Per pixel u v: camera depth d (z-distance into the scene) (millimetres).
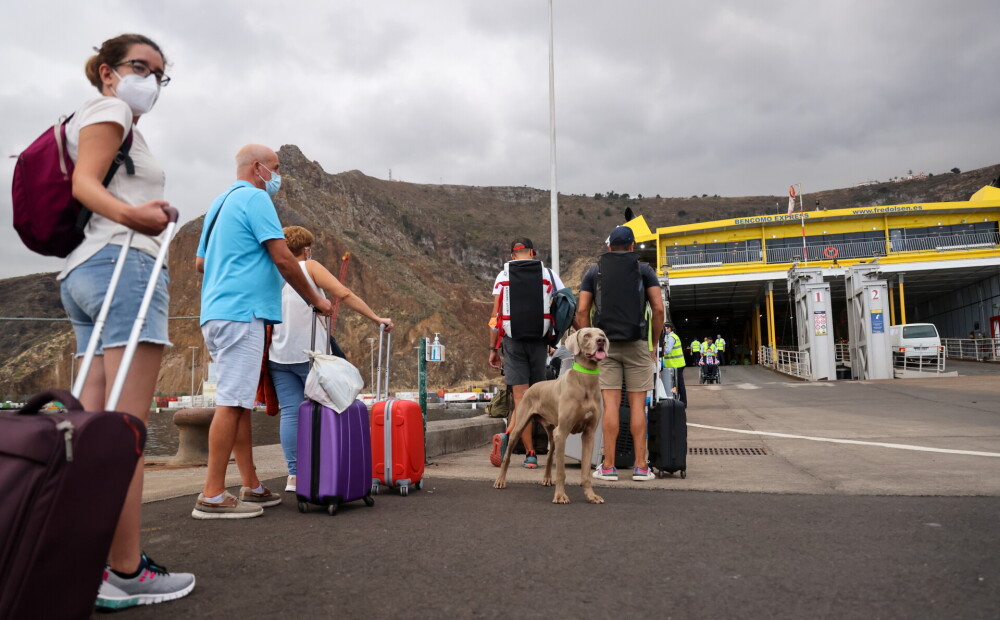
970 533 3621
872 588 2715
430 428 9602
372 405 5516
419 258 199750
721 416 14234
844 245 52125
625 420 7246
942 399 15406
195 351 136000
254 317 4281
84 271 2545
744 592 2689
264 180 4656
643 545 3488
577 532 3812
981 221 51344
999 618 2369
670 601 2592
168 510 4500
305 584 2818
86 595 1874
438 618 2416
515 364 6840
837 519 4086
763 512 4383
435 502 4957
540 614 2455
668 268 48438
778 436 9891
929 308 61906
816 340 27875
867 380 25562
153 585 2578
